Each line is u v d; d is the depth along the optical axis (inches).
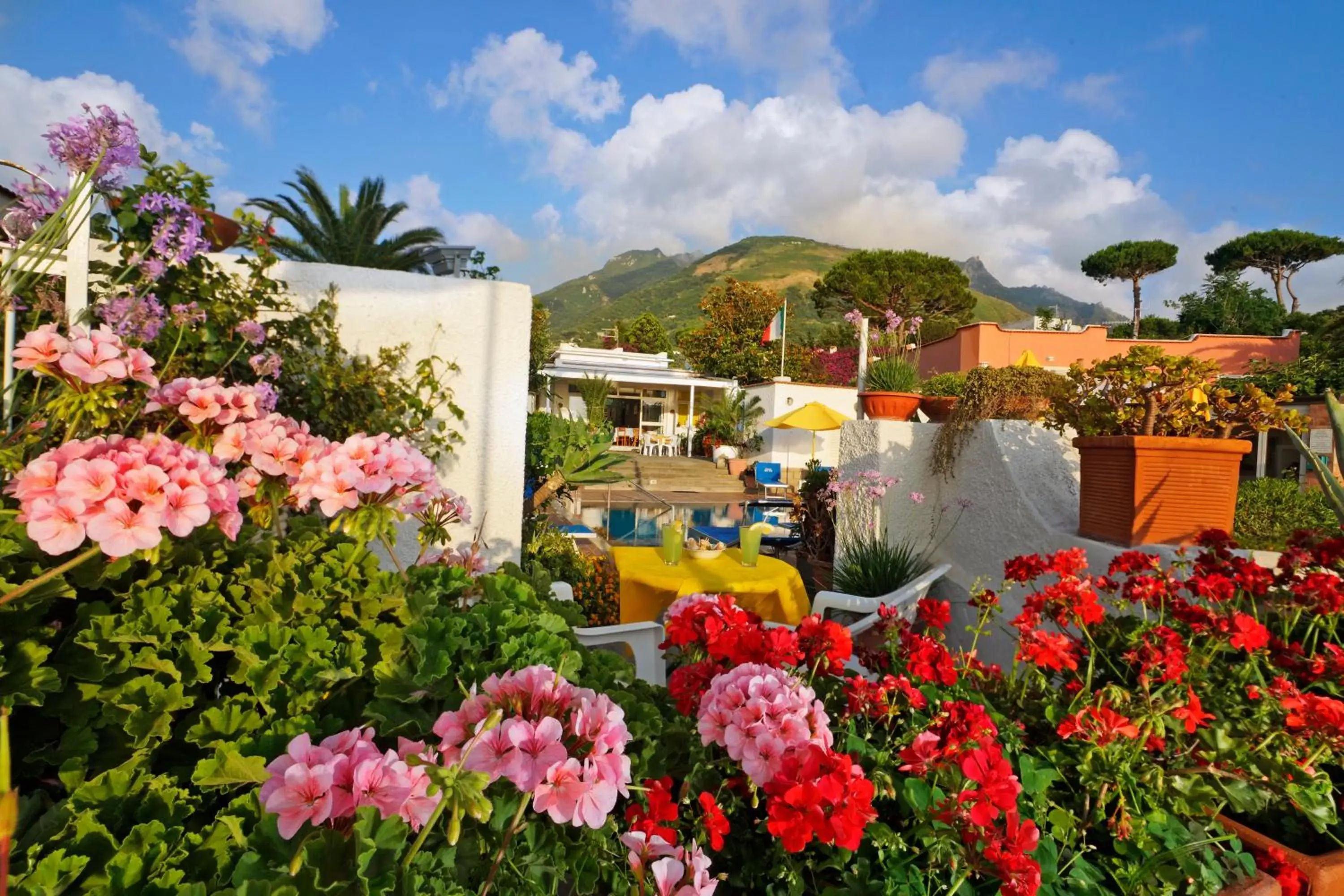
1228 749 59.6
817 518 279.1
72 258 82.0
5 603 36.1
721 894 48.4
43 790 35.7
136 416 57.7
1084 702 65.4
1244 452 114.3
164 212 99.7
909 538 189.3
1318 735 56.1
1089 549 122.9
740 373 1162.0
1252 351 760.3
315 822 28.3
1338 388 447.5
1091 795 57.1
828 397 817.5
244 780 33.5
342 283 139.3
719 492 701.9
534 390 630.5
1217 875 51.0
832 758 41.6
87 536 41.1
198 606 43.1
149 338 90.3
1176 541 115.3
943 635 77.6
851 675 73.4
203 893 27.1
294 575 48.8
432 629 45.5
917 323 226.5
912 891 45.2
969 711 51.3
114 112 76.5
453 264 210.5
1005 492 154.9
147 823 31.2
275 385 123.3
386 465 52.6
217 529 49.0
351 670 42.4
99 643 38.3
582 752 34.5
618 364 976.3
